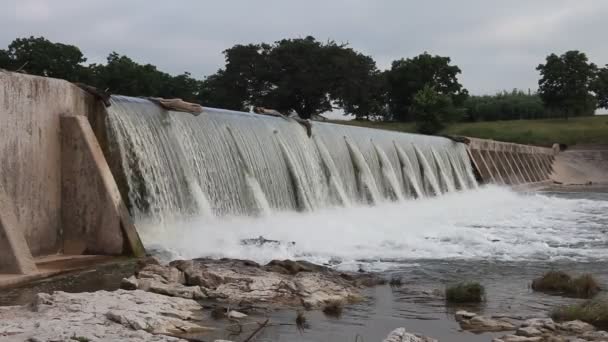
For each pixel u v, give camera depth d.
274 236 20.88
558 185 75.56
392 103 111.81
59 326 9.22
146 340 8.80
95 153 17.00
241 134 25.81
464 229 25.22
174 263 13.69
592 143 93.69
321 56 87.12
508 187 60.25
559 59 120.81
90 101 18.62
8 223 13.90
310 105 91.88
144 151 20.05
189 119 23.09
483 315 11.57
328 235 21.81
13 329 9.02
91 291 12.55
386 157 39.59
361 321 10.98
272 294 12.47
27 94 15.98
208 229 20.83
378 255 18.61
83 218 16.91
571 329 10.44
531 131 101.00
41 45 70.06
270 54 87.75
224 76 88.00
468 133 99.19
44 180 16.52
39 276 13.73
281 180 27.59
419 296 13.16
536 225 28.59
